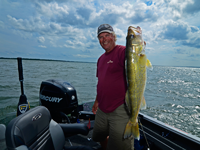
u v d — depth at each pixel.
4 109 6.73
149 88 15.45
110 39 1.85
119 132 1.71
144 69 1.59
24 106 2.71
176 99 10.55
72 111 3.43
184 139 2.39
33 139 1.52
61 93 3.22
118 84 1.73
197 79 30.14
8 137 1.30
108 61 1.83
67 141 2.97
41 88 3.56
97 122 1.99
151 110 7.92
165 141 2.53
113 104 1.75
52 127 1.91
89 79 19.92
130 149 1.77
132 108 1.63
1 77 17.09
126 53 1.61
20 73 2.69
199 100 10.30
